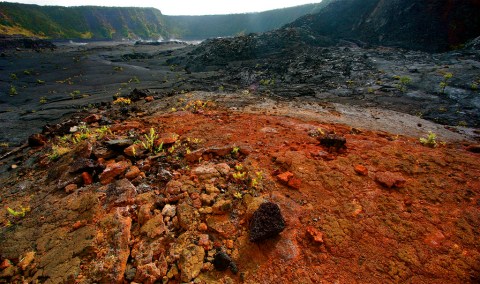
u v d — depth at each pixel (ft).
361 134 27.20
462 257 11.93
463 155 20.66
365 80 74.33
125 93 74.64
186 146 21.88
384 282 10.95
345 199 15.24
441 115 46.19
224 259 11.37
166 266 11.59
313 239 12.59
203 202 14.75
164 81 96.22
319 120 32.63
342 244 12.50
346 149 21.21
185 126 27.02
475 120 43.14
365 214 14.19
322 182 16.56
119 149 21.06
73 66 128.26
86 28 369.50
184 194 15.34
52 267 11.82
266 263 11.73
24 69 119.44
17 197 18.61
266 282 10.98
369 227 13.42
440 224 13.61
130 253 12.35
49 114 58.13
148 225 13.41
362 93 63.05
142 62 149.89
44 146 29.63
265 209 12.95
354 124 32.58
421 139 24.97
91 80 100.94
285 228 13.34
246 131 25.35
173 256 11.92
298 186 16.16
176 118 30.35
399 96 58.29
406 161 19.02
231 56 133.69
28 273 11.84
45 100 73.72
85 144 21.47
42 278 11.45
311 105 44.16
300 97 62.18
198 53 146.10
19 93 82.53
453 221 13.78
